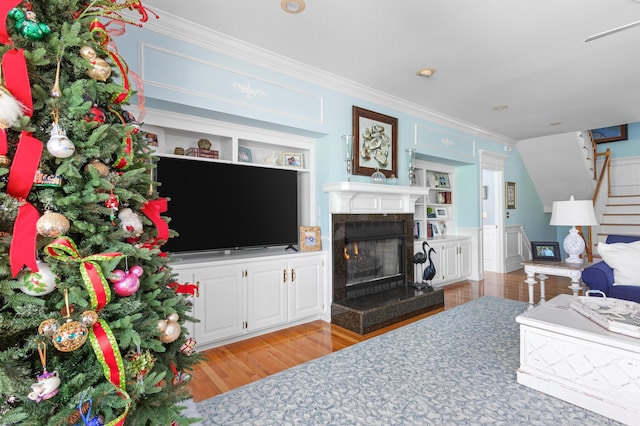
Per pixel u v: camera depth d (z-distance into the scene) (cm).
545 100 383
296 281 314
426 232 483
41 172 71
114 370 76
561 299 240
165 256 111
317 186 349
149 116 249
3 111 62
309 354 253
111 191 83
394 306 323
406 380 208
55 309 74
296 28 234
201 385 207
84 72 84
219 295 265
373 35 243
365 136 357
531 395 188
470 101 389
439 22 226
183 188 264
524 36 244
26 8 73
